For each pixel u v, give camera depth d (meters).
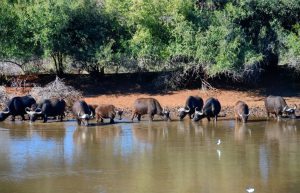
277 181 43.47
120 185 42.53
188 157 50.97
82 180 43.81
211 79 89.00
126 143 57.19
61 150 54.00
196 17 85.25
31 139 59.28
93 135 61.59
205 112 70.31
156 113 70.69
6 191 41.28
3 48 81.69
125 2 85.94
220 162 49.19
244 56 82.25
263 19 88.81
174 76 86.25
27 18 80.69
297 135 61.28
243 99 83.44
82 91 84.44
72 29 84.75
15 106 70.62
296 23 88.81
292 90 87.38
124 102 80.38
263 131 63.84
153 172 46.03
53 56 87.12
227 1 88.00
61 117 71.56
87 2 85.25
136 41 82.88
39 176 44.97
